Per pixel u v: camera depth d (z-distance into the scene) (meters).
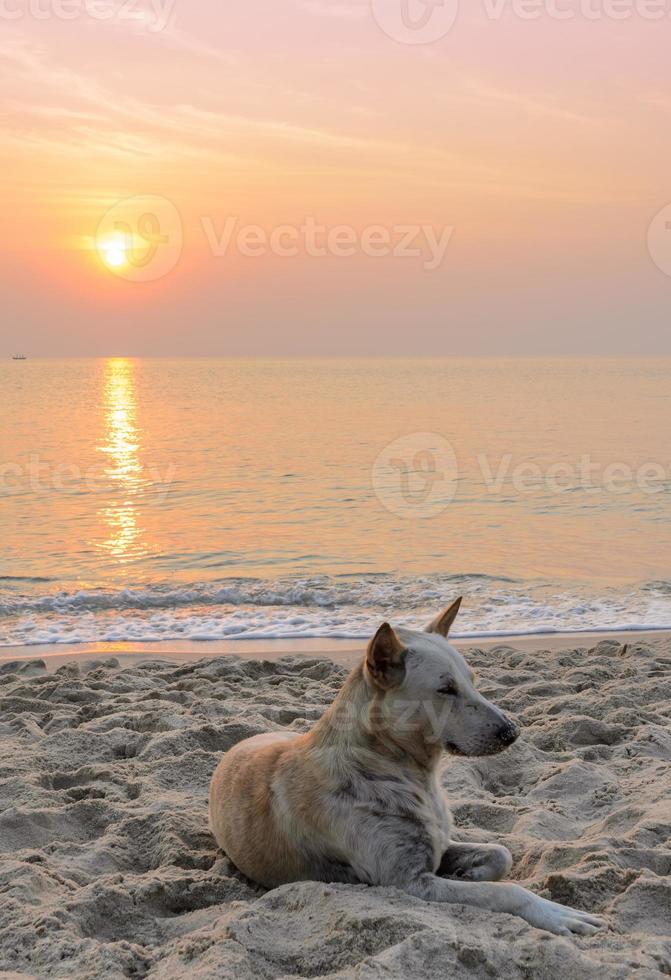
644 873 4.25
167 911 4.36
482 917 3.75
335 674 8.84
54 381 103.12
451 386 84.81
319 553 16.70
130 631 11.61
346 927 3.66
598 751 6.39
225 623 11.93
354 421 46.38
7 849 5.00
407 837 4.10
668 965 3.48
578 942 3.65
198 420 47.41
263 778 4.52
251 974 3.49
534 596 13.20
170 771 6.05
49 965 3.68
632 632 11.11
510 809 5.41
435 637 4.44
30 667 9.48
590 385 85.00
